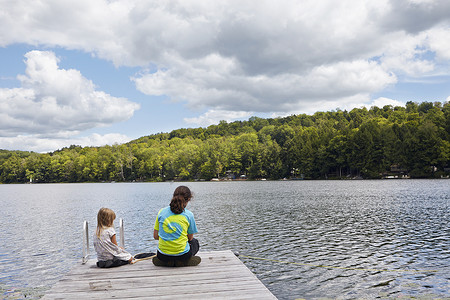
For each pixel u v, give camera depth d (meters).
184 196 7.47
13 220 28.08
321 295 9.61
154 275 6.99
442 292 9.54
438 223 21.58
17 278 11.98
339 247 15.48
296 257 13.90
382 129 114.31
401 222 22.28
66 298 5.71
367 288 10.06
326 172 123.94
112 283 6.51
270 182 117.12
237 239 17.83
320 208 31.91
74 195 67.94
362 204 34.62
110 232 7.76
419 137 101.44
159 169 171.12
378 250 14.73
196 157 161.12
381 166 108.12
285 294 9.77
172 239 7.32
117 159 180.00
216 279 6.68
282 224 22.53
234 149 154.88
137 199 52.00
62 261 14.30
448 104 165.38
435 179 95.31
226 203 39.47
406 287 10.03
